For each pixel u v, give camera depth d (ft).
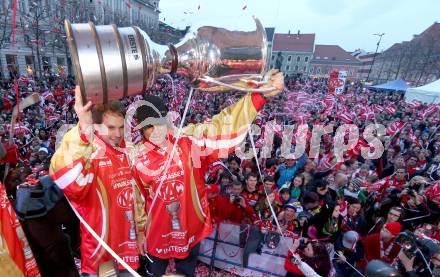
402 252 10.44
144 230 5.86
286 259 11.56
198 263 12.54
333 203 13.80
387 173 23.59
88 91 3.32
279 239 11.93
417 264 10.21
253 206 15.11
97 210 5.29
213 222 12.39
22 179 7.70
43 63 77.25
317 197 14.48
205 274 12.09
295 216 13.58
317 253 11.33
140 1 138.21
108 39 3.34
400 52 192.24
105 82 3.32
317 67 278.67
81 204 5.27
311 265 11.28
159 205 5.39
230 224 12.37
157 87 40.83
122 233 5.57
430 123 45.29
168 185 5.31
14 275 4.55
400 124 32.60
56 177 4.65
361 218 15.81
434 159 24.62
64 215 6.29
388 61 220.64
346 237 12.60
